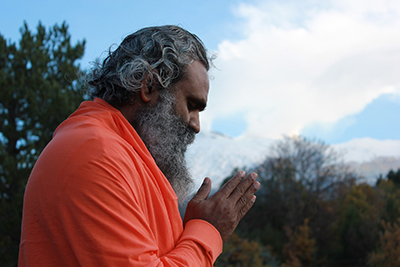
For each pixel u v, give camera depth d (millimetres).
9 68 9664
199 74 1074
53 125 8797
